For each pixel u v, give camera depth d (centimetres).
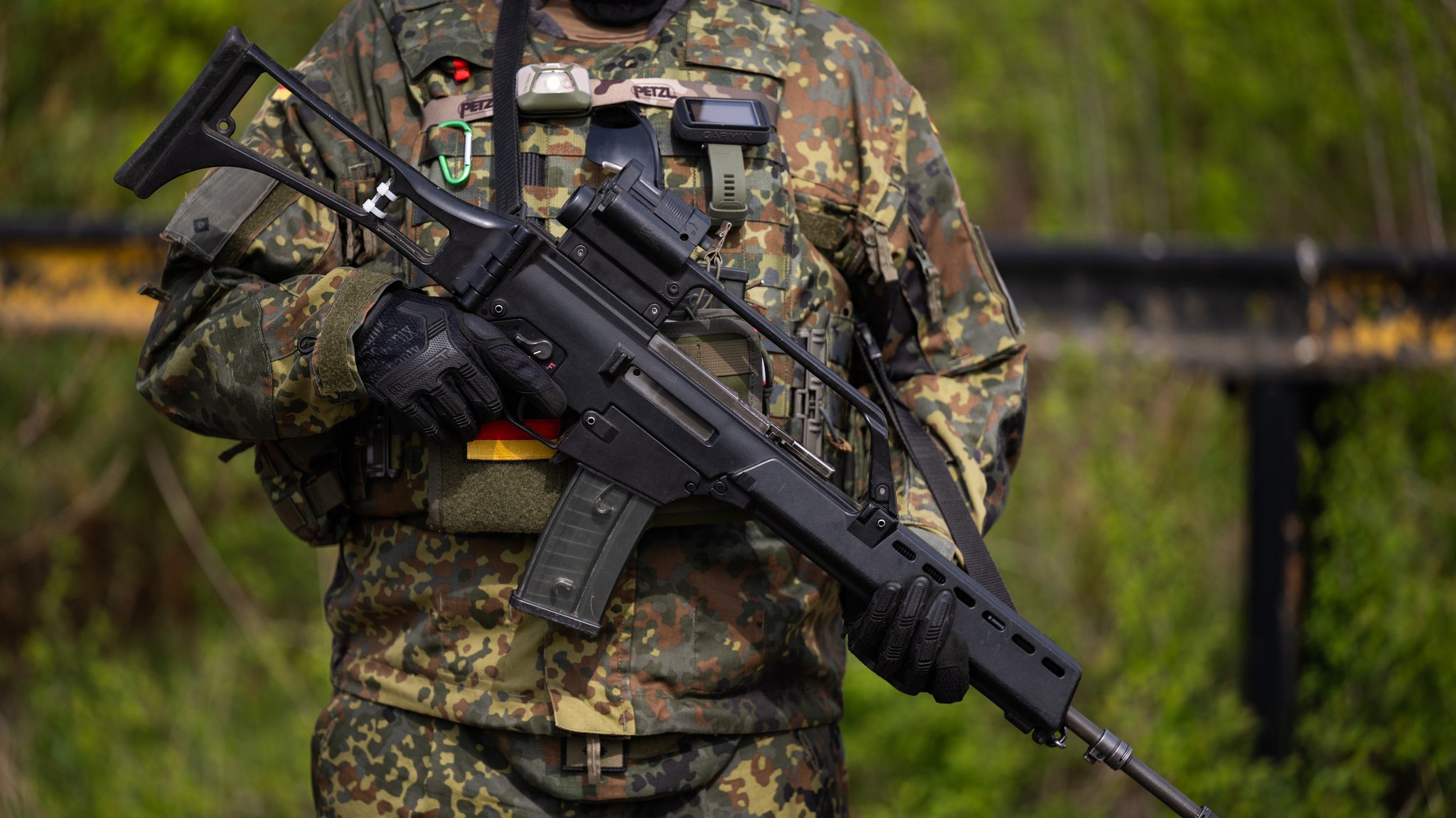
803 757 419
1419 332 861
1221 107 1381
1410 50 1196
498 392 374
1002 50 1409
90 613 1124
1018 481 1028
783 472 391
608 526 383
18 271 940
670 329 392
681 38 413
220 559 1133
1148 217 1379
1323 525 891
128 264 933
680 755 399
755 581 407
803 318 410
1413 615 848
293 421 385
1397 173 1230
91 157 1266
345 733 415
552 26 415
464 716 395
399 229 401
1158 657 866
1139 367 866
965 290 446
